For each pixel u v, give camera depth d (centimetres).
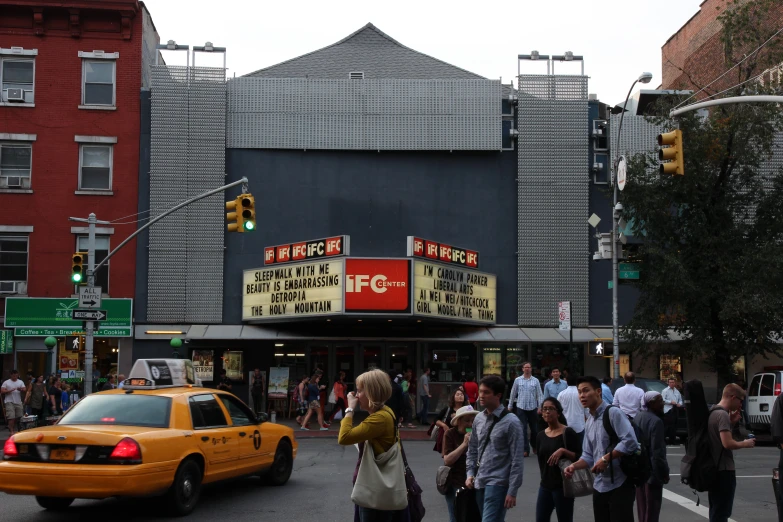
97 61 3044
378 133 3042
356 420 2358
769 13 3278
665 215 2531
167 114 3003
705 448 934
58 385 2559
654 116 2608
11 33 2998
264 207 3012
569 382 1538
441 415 1009
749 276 2373
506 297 3031
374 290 2562
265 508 1212
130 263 2964
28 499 1284
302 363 2966
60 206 2966
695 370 3033
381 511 695
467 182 3064
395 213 3033
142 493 1053
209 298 2959
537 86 3091
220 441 1228
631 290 3069
